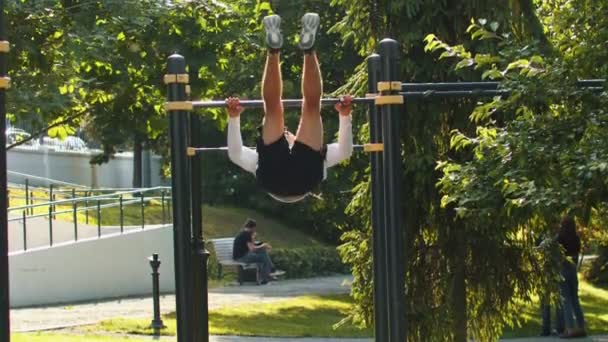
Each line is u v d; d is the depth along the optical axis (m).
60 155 52.88
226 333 23.75
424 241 16.20
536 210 10.40
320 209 33.16
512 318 16.77
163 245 33.34
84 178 54.44
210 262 37.81
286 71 29.64
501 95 11.13
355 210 17.00
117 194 33.34
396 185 9.89
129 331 23.42
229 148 10.00
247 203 50.09
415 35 15.72
